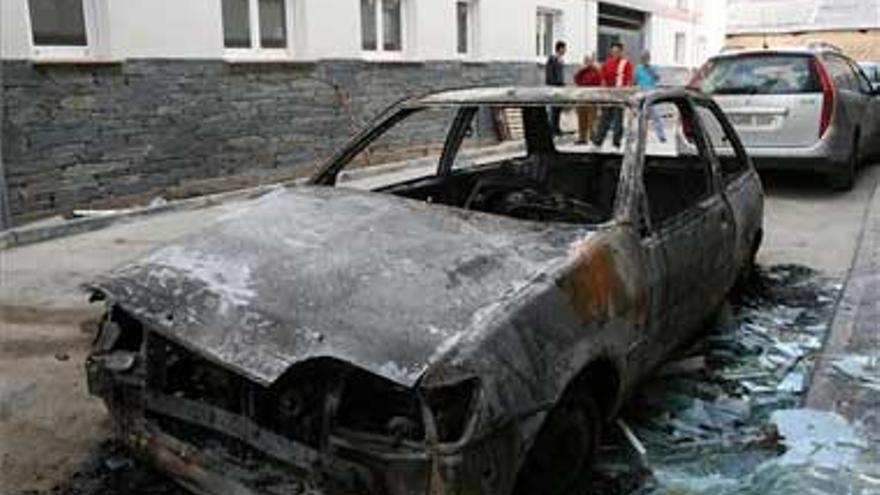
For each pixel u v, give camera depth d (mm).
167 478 3174
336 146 12336
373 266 2850
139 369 2836
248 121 10812
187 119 9938
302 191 3832
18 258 6863
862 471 3238
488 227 3281
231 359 2482
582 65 18828
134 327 3000
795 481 3170
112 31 8883
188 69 9836
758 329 4941
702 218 4121
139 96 9289
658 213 4918
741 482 3191
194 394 2768
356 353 2410
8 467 3332
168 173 9805
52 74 8289
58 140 8438
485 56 15820
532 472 2771
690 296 3920
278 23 11398
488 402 2387
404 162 12125
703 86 9320
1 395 4031
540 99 4074
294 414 2496
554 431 2805
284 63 11234
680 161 5004
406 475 2359
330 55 12047
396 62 13438
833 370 4223
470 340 2465
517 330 2592
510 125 7285
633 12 23141
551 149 5062
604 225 3352
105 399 2980
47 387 4133
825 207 8586
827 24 42719
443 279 2771
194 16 9828
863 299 5426
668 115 6066
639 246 3387
